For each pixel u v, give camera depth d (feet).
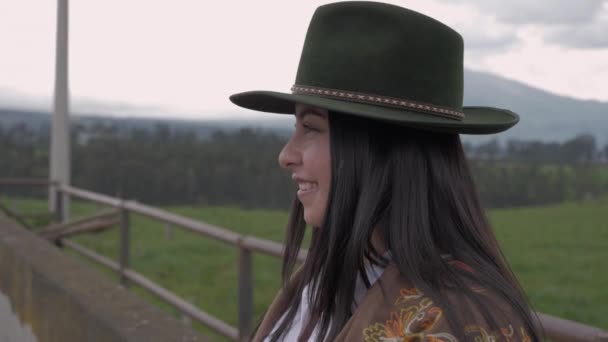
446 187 3.29
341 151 3.31
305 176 3.53
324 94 3.36
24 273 9.79
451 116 3.37
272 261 33.27
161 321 6.70
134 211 16.15
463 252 3.17
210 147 101.76
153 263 29.25
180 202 94.17
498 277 3.08
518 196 132.67
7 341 10.66
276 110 4.31
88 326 7.13
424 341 2.76
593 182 146.82
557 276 35.60
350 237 3.27
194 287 24.32
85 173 91.35
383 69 3.26
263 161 98.02
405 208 3.19
